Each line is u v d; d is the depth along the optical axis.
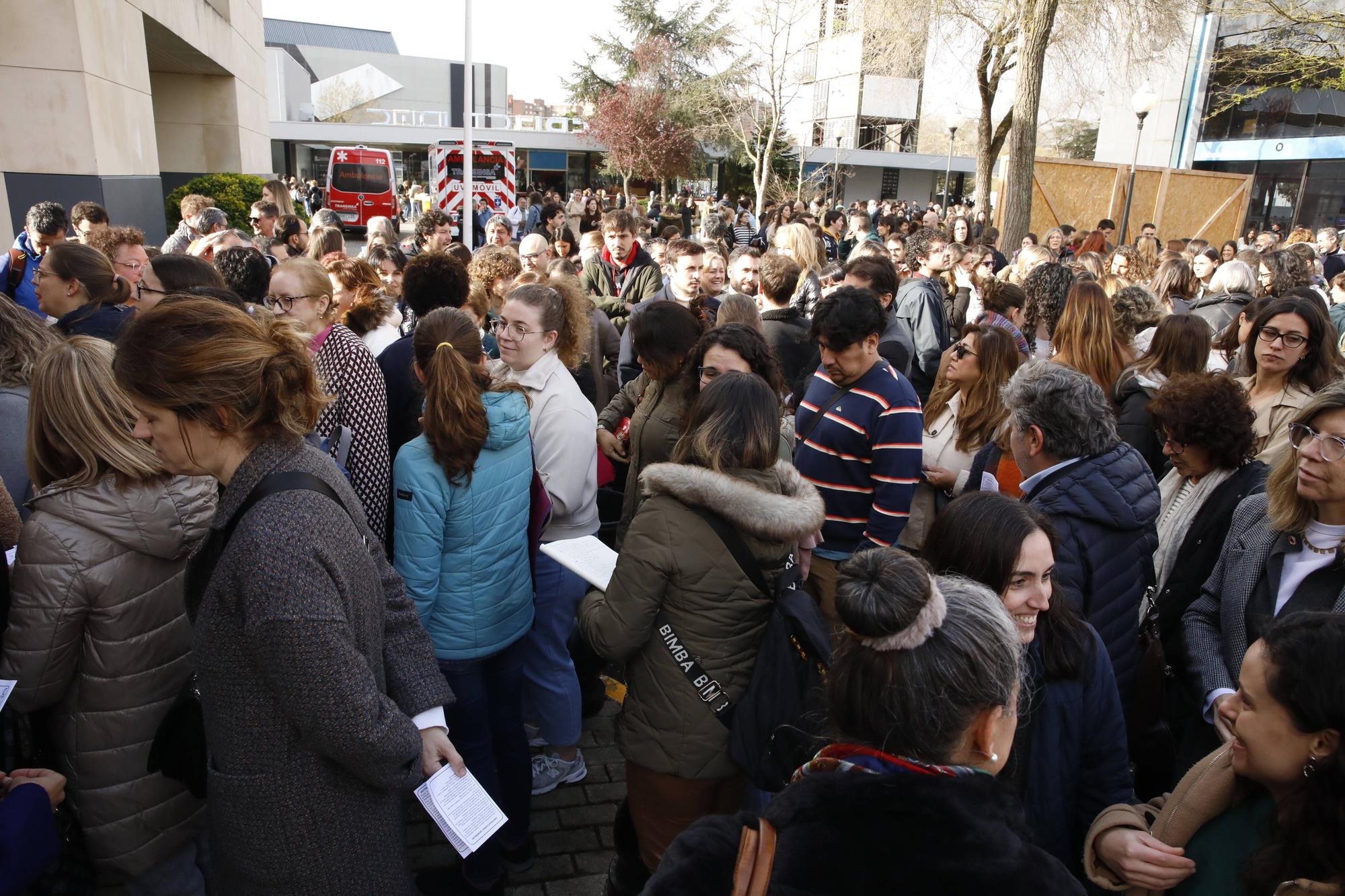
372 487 2.88
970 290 6.96
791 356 4.59
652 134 35.97
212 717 1.60
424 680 1.90
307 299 3.17
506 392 2.60
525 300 3.03
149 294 3.60
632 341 3.47
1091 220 16.34
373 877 1.71
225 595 1.51
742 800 2.43
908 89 32.31
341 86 55.91
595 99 42.22
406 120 49.31
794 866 1.09
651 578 2.07
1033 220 16.11
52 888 2.15
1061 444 2.30
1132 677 2.31
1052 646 1.84
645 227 17.59
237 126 18.28
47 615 1.98
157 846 2.23
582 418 3.10
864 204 16.80
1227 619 2.35
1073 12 14.45
